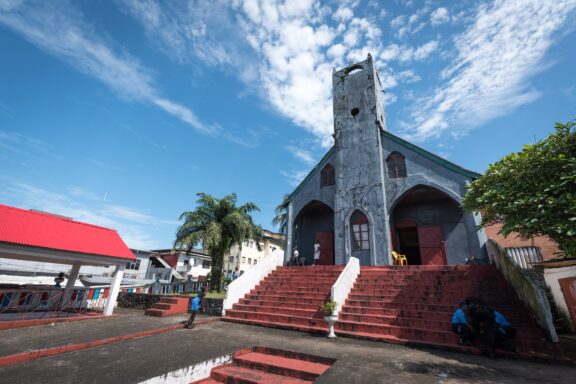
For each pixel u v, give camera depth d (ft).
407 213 53.31
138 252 101.81
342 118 57.06
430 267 36.37
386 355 20.58
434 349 22.52
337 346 23.13
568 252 22.99
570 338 26.07
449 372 17.04
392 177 49.73
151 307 41.93
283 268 46.52
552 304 34.17
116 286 39.65
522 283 25.39
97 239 39.99
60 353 20.95
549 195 21.06
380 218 46.57
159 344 23.61
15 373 16.88
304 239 61.62
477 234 40.11
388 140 52.34
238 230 57.11
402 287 33.14
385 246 44.78
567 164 20.17
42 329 28.58
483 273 32.48
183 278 106.42
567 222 19.01
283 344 23.58
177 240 57.11
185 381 17.70
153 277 105.29
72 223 39.65
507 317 24.38
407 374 16.65
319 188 57.00
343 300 32.12
